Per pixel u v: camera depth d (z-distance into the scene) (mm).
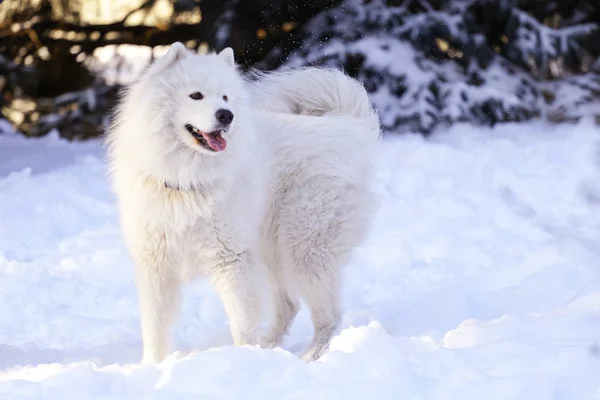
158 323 5152
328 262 5555
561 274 6168
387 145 11125
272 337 5836
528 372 3947
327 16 13836
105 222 8797
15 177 10016
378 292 6691
